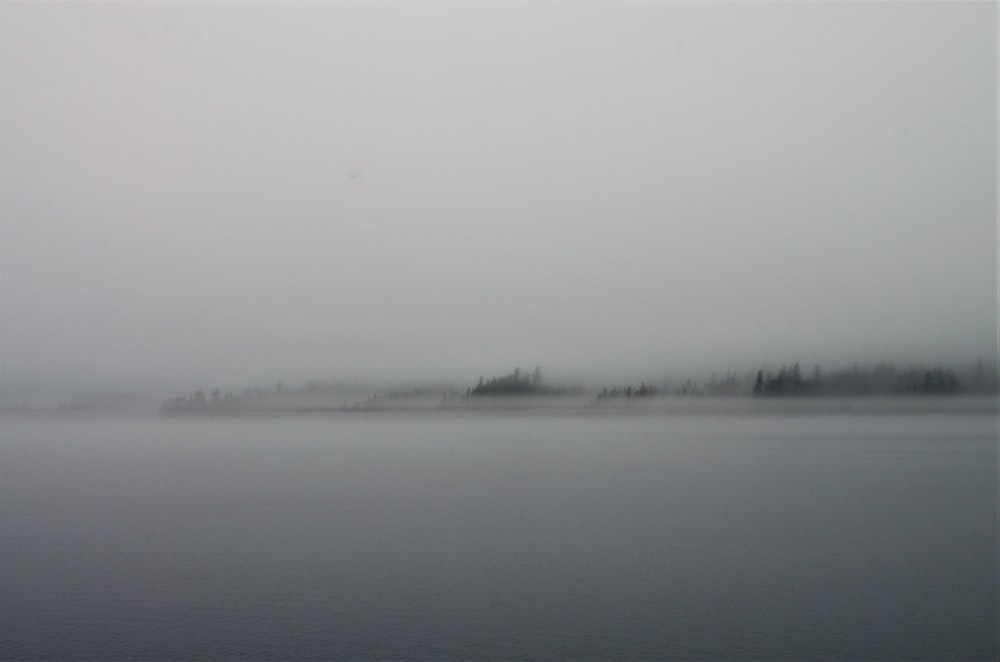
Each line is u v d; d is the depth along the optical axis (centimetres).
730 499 1429
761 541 1109
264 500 1444
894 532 1160
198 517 1288
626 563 1016
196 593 895
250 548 1091
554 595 891
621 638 770
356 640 764
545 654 725
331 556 1050
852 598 877
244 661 716
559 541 1123
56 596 894
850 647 750
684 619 816
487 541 1123
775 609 834
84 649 743
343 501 1428
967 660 704
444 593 898
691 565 1002
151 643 759
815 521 1239
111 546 1109
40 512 1342
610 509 1340
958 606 841
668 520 1251
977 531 1163
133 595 893
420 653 732
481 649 745
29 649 749
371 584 932
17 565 1020
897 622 806
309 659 720
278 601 877
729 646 746
